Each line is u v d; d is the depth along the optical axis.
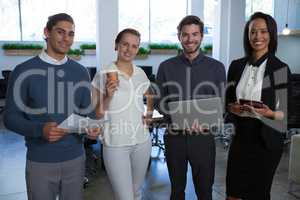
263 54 2.05
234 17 6.33
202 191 2.27
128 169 2.10
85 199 3.24
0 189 3.47
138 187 2.25
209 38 8.97
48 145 1.70
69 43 1.70
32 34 8.45
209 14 8.94
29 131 1.62
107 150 2.07
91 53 8.62
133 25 9.31
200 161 2.21
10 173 3.97
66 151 1.76
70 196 1.82
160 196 3.29
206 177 2.24
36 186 1.71
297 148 3.27
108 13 5.68
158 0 9.37
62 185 1.79
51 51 1.73
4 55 8.15
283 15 8.17
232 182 2.24
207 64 2.19
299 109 5.00
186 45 2.12
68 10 8.61
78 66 1.85
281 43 6.84
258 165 2.08
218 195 3.30
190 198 3.21
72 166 1.79
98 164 4.22
